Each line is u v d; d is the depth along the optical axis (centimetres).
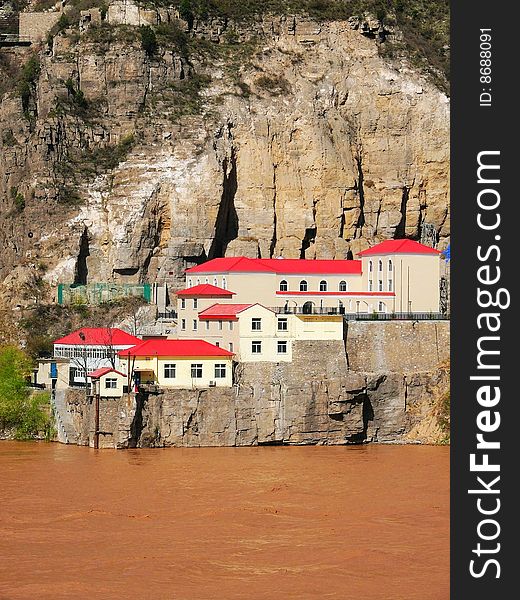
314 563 13988
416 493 16912
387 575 13612
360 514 15875
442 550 14412
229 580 13450
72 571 13712
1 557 14175
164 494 16850
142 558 14125
